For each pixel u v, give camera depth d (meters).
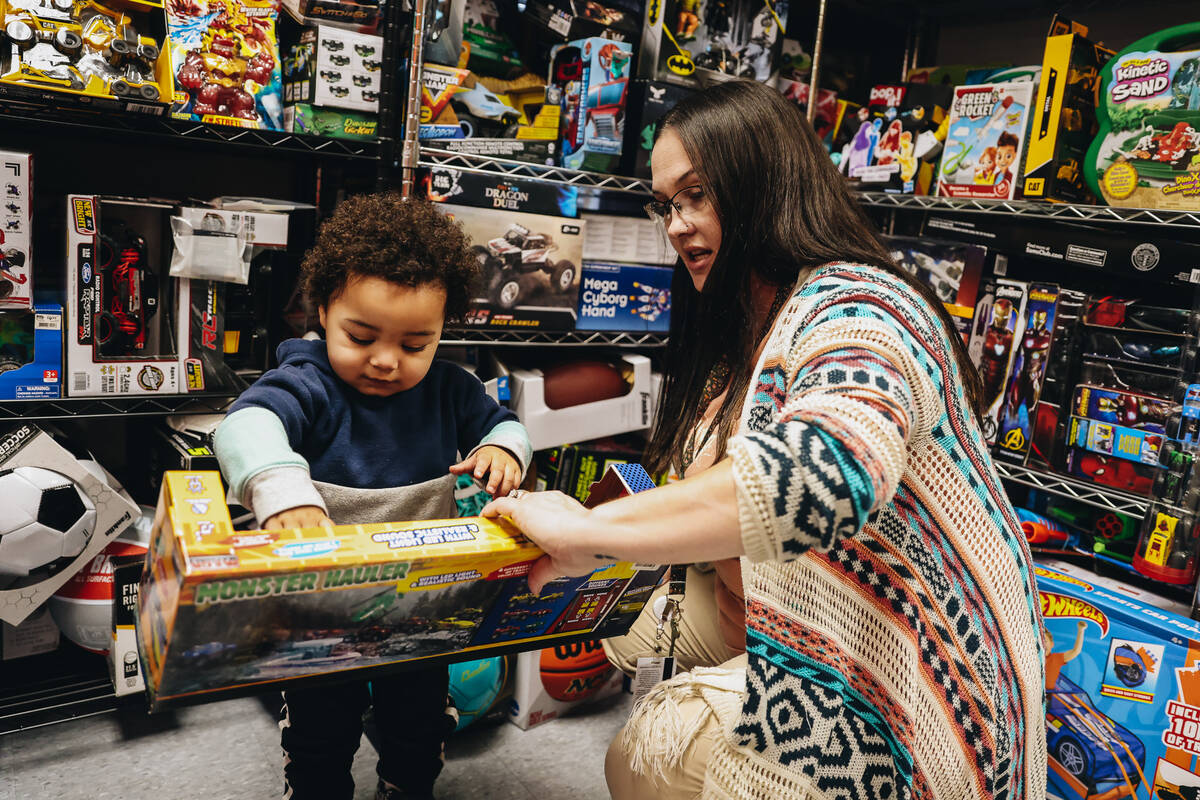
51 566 1.37
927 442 0.82
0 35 1.22
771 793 0.86
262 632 0.68
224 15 1.39
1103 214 1.58
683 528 0.66
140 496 1.73
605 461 1.83
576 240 1.68
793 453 0.63
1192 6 1.88
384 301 0.92
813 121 1.99
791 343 0.82
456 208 1.53
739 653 1.24
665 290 1.86
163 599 0.68
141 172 1.78
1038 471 1.74
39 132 1.57
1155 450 1.58
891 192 1.93
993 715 0.84
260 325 1.60
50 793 1.35
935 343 0.79
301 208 1.53
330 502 1.00
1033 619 0.92
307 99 1.48
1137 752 1.42
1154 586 1.70
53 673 1.58
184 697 0.71
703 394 1.13
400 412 1.07
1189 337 1.55
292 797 1.09
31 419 1.36
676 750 0.97
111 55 1.29
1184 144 1.52
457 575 0.74
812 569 0.85
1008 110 1.73
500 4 1.71
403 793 1.19
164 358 1.45
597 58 1.62
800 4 2.18
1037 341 1.74
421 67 1.47
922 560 0.83
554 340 1.73
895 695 0.82
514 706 1.68
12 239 1.26
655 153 1.02
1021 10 2.20
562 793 1.48
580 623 0.93
